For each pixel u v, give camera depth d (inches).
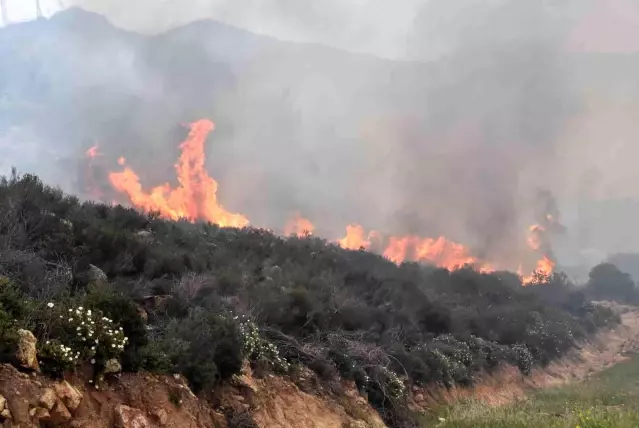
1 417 221.1
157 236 700.0
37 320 283.0
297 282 737.0
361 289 923.4
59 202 587.8
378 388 582.9
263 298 586.9
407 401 628.4
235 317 478.9
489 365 997.2
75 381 272.4
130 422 283.6
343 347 598.5
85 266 462.3
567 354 1480.1
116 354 298.4
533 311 1612.9
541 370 1223.5
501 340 1222.9
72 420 256.5
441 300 1210.0
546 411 606.2
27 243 438.9
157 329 420.8
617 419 434.0
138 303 456.8
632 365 1429.6
